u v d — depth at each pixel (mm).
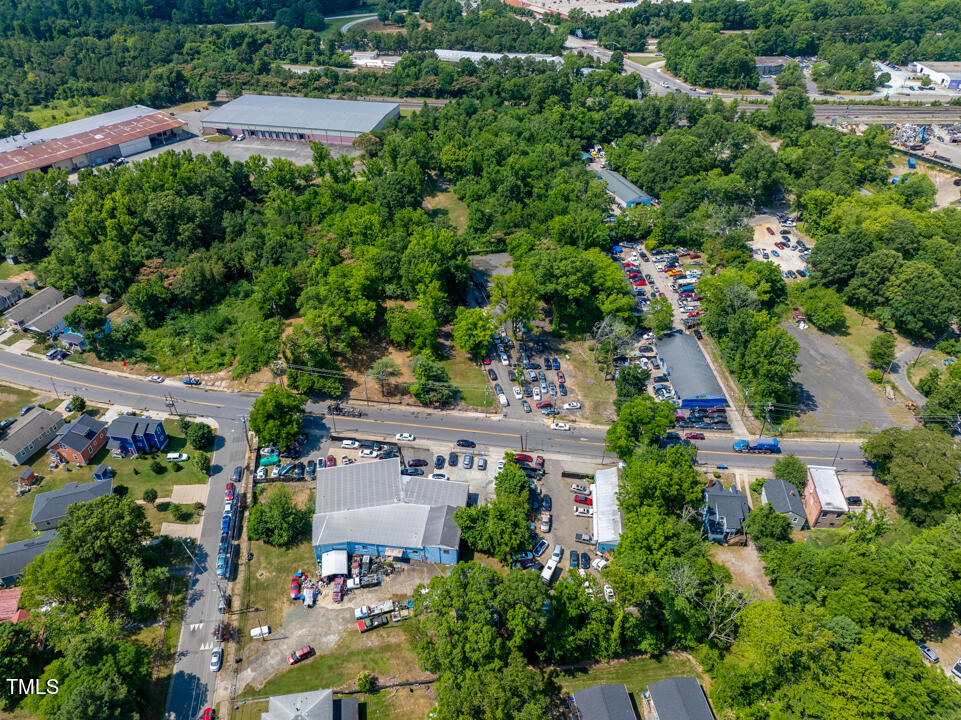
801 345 192375
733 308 187625
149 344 188375
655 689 103062
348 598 121750
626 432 145375
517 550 126812
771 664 99750
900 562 113188
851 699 96062
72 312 180000
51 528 130500
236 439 156125
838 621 104938
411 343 184750
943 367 180750
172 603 119562
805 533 134625
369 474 141500
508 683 94688
